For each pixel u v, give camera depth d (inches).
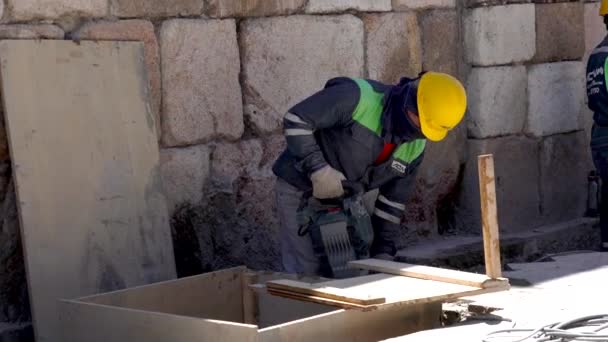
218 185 546.0
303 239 484.7
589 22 709.9
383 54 611.2
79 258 470.9
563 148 688.4
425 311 416.8
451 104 442.3
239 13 550.0
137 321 395.9
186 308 458.3
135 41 506.3
